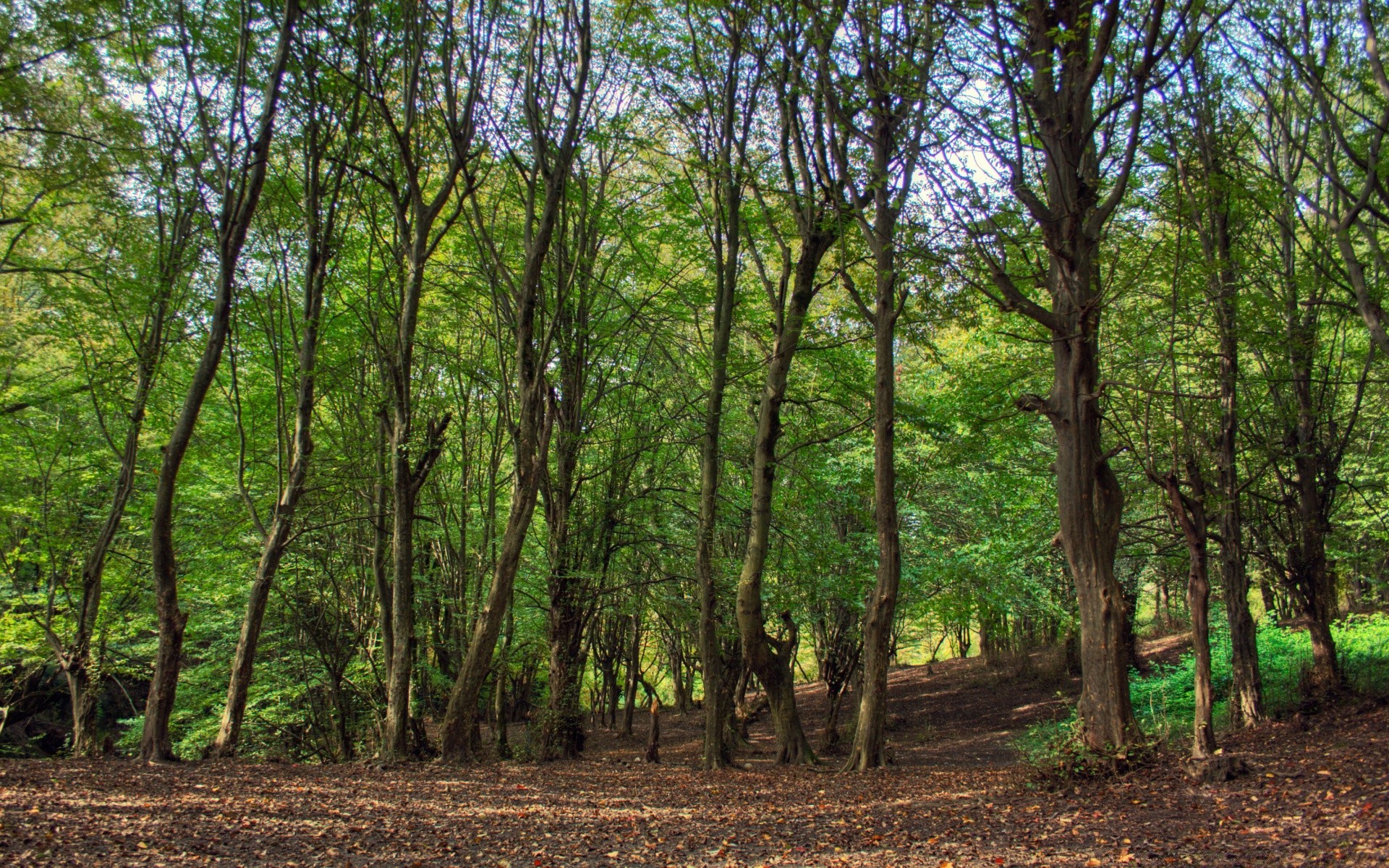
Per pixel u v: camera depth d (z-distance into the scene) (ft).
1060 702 78.02
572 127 47.83
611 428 64.75
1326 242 38.47
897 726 81.61
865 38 39.78
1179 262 38.37
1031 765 37.17
